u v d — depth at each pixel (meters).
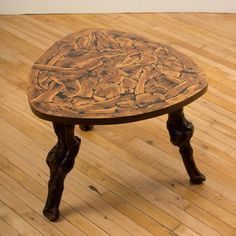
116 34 1.72
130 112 1.34
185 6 2.93
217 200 1.70
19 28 2.74
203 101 2.19
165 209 1.67
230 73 2.39
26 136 1.97
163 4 2.91
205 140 1.97
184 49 2.58
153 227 1.60
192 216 1.64
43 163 1.84
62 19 2.85
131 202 1.69
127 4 2.90
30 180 1.77
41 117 1.36
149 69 1.52
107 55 1.59
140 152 1.91
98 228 1.59
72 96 1.40
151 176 1.80
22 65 2.42
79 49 1.62
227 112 2.13
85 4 2.88
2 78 2.31
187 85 1.45
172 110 1.39
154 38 2.68
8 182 1.75
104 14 2.91
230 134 2.01
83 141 1.95
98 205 1.68
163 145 1.94
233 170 1.83
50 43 2.61
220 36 2.71
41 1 2.84
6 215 1.63
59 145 1.50
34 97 1.40
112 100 1.38
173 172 1.82
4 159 1.85
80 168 1.82
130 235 1.57
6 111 2.11
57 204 1.60
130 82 1.46
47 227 1.59
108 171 1.81
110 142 1.95
